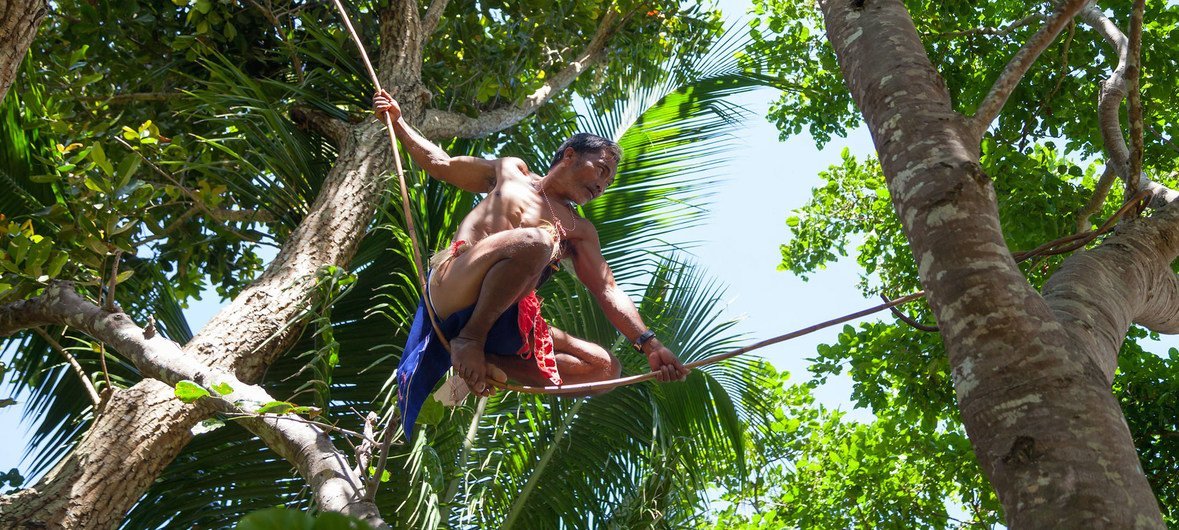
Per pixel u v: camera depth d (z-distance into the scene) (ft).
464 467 17.70
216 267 28.02
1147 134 27.61
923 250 8.84
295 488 18.86
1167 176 31.83
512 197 12.80
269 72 26.96
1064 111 26.66
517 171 13.33
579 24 30.86
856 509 34.63
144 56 25.85
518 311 12.47
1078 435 7.16
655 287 22.18
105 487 14.93
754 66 30.83
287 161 21.68
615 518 18.85
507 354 12.72
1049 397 7.43
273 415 14.39
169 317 22.35
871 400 29.25
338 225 19.70
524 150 29.30
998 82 10.29
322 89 25.38
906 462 34.47
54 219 17.25
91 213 16.98
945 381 27.63
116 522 15.03
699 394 20.42
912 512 33.68
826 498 35.91
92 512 14.71
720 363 21.56
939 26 28.19
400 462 18.54
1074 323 10.76
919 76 10.27
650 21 30.68
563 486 19.34
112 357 18.99
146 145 20.25
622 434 19.97
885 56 10.59
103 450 15.24
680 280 22.22
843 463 36.09
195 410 15.85
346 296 21.21
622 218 24.18
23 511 14.35
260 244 22.41
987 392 7.69
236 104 22.35
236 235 24.41
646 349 12.82
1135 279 12.58
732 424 20.39
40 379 20.33
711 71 29.60
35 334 20.44
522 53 29.30
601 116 28.14
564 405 20.02
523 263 11.26
